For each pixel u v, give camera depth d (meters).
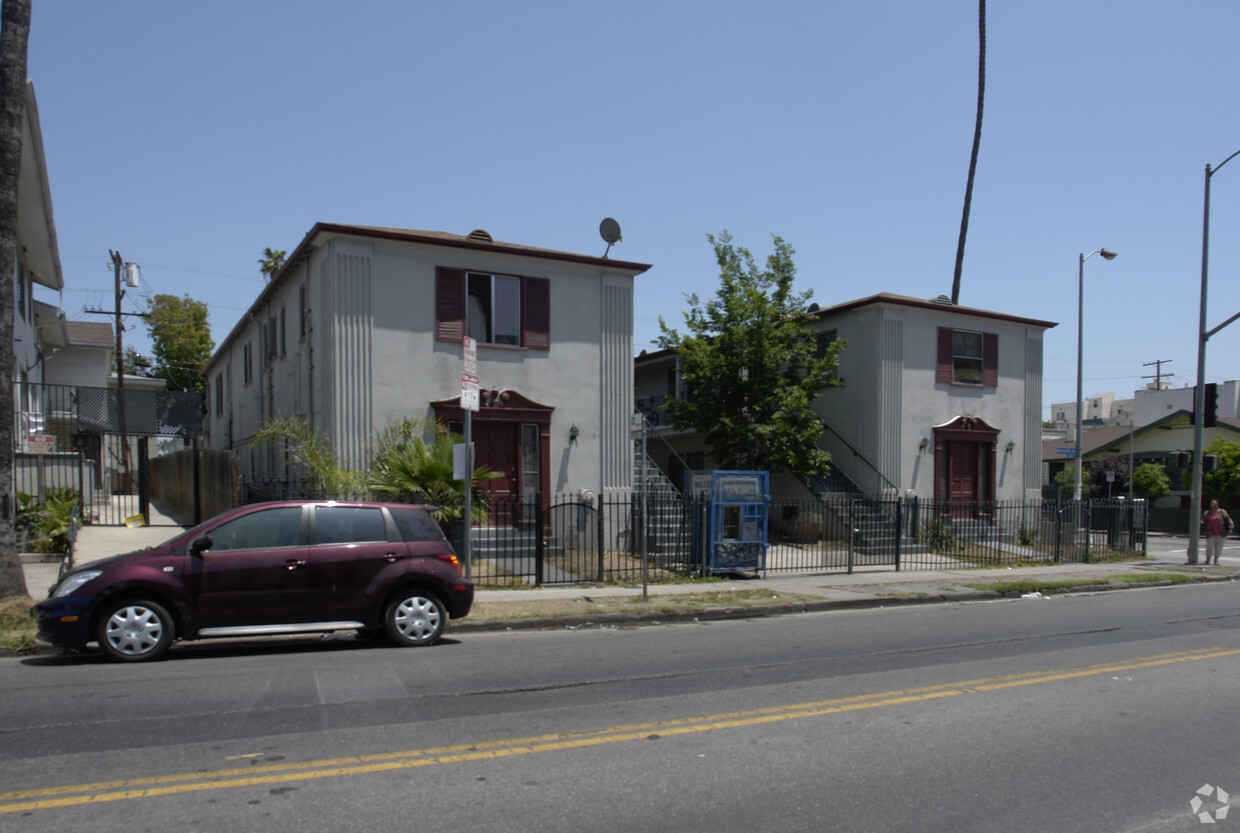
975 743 6.07
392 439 16.42
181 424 20.02
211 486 19.69
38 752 5.52
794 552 20.17
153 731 6.01
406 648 9.57
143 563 8.64
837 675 8.22
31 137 15.63
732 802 4.84
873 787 5.14
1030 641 10.41
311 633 10.09
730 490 16.22
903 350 23.64
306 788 4.93
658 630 11.27
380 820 4.48
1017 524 24.70
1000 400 25.42
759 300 21.88
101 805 4.63
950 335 24.53
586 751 5.70
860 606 13.97
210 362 34.56
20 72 10.37
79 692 7.18
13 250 10.41
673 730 6.21
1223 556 26.16
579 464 18.91
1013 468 25.59
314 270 18.09
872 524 21.45
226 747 5.65
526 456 18.48
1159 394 54.31
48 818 4.45
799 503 20.73
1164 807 4.90
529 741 5.88
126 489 30.02
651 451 29.14
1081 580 17.30
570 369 18.95
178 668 8.27
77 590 8.46
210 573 8.77
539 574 14.65
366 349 16.92
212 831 4.30
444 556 9.91
